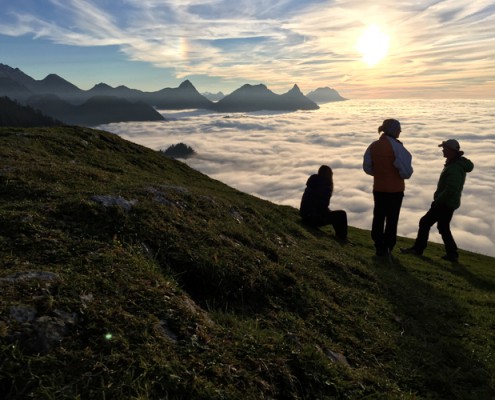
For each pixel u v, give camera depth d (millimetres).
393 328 7230
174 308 5020
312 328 6320
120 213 7367
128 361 3844
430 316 8344
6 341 3619
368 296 8547
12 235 5980
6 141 19281
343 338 6285
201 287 6523
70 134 26391
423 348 6641
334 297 7797
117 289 4984
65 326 4043
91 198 7809
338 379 4926
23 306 4070
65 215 7059
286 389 4508
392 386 5250
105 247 6160
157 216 7797
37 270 4922
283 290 7145
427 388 5535
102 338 4035
